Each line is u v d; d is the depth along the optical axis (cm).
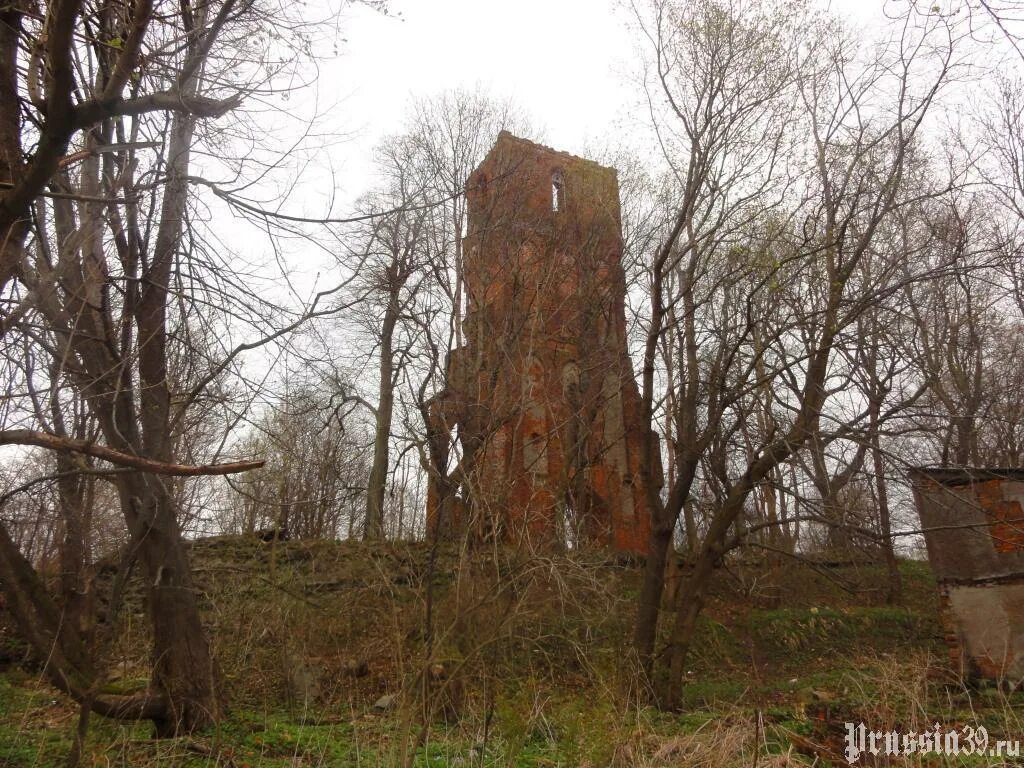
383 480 1878
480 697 803
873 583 2509
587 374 2106
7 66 621
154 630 926
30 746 849
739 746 752
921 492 1253
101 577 1508
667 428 1608
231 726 951
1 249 546
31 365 642
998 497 1459
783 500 2202
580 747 705
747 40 1477
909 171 1483
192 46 723
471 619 865
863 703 873
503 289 1956
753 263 1382
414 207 810
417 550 1331
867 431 1202
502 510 1234
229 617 1135
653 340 1452
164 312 889
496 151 2069
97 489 1209
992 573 1432
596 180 2142
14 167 602
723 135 1488
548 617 1070
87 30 716
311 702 1062
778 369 1302
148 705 880
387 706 957
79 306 757
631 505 2561
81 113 579
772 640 2072
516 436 1775
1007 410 2316
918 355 1644
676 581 1972
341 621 1193
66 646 745
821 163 1471
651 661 1348
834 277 1367
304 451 1359
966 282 1970
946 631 1455
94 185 804
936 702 1081
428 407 1574
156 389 873
